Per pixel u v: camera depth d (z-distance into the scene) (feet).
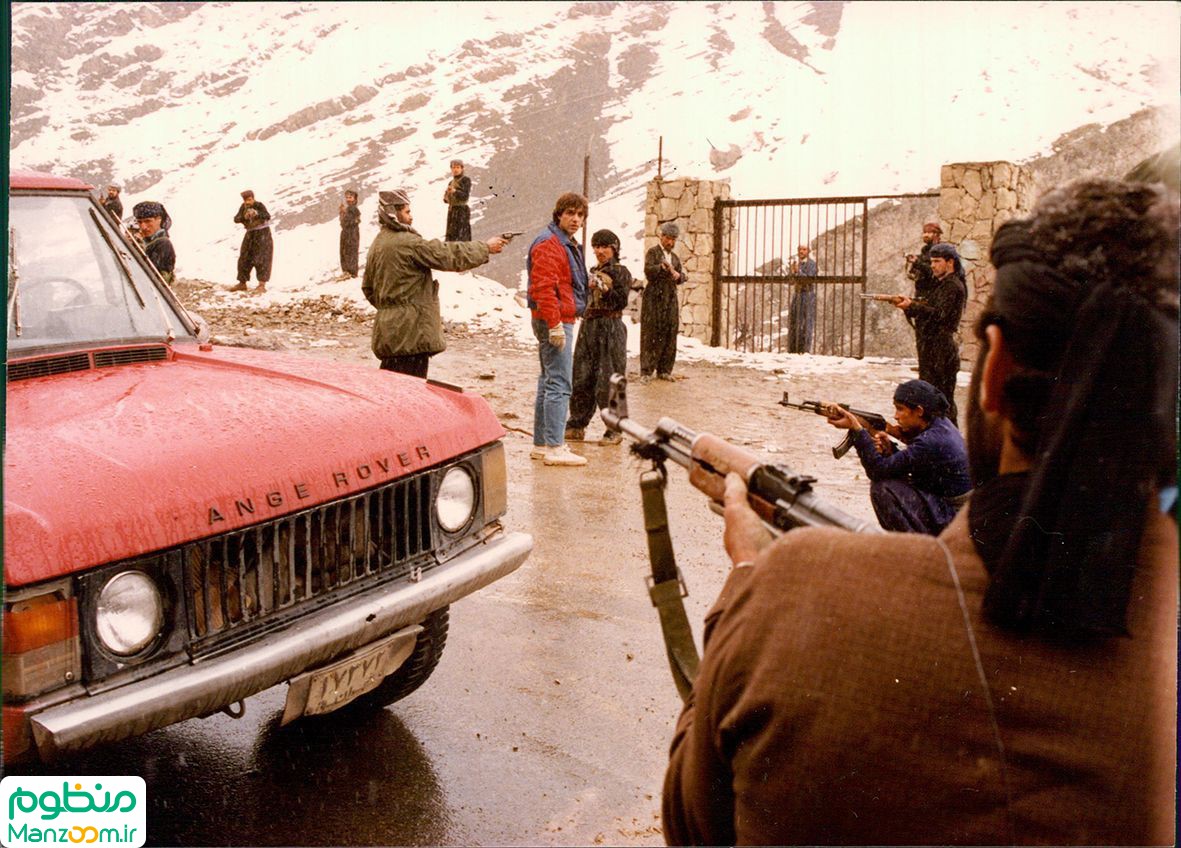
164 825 9.57
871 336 88.63
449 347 45.01
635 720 11.86
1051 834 3.03
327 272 149.38
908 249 103.30
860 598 3.28
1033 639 3.11
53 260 11.23
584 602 15.58
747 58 264.93
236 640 8.60
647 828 9.67
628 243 172.86
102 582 7.72
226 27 253.44
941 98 206.08
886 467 12.98
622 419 4.56
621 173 203.41
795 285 51.80
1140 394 2.98
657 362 39.29
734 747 3.46
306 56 243.19
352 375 11.43
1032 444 3.20
